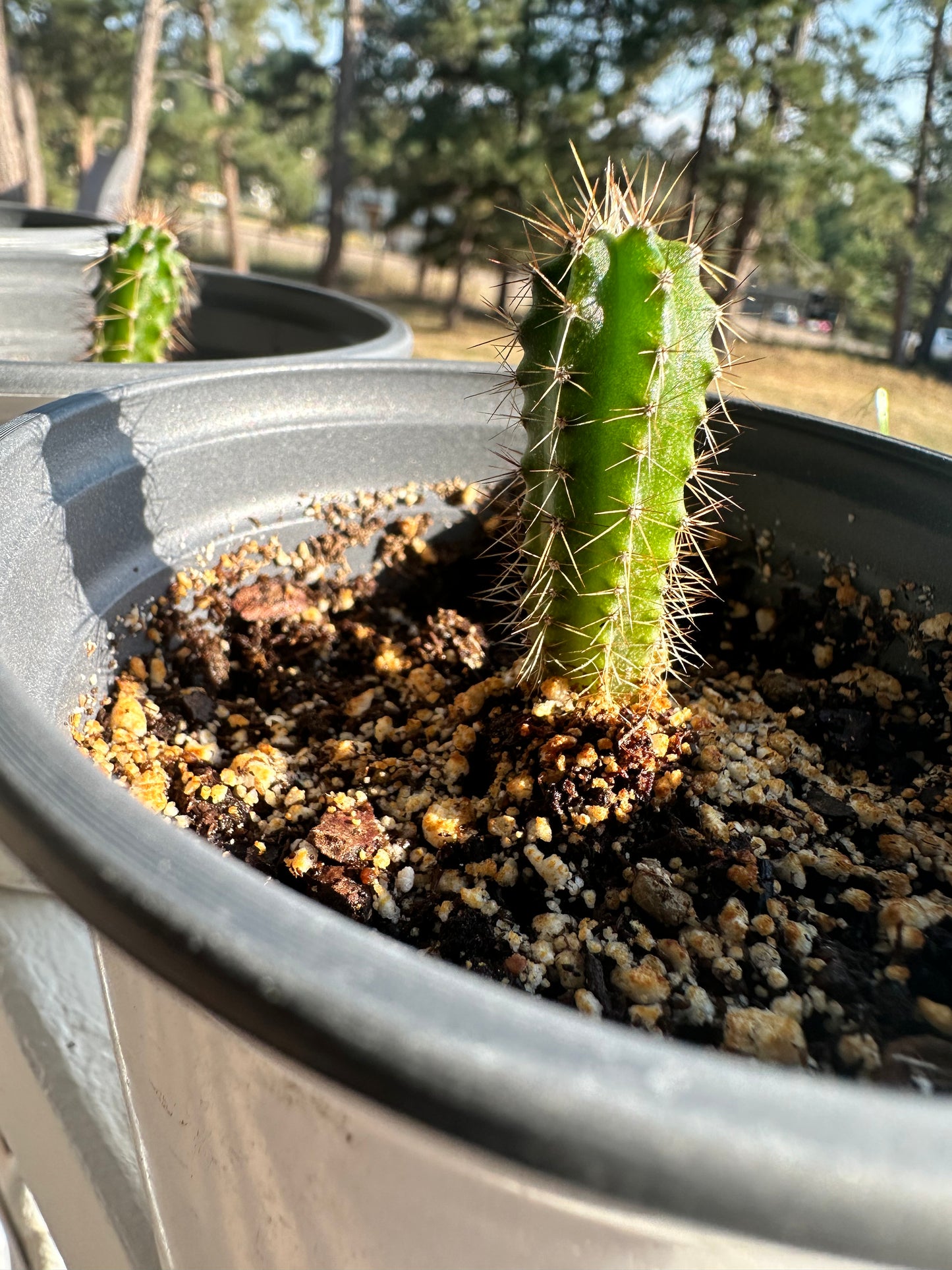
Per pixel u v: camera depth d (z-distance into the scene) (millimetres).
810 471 170
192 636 162
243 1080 68
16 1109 124
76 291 319
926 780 145
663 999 107
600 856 128
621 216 136
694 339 126
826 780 143
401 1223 66
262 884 56
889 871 126
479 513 198
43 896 127
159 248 260
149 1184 103
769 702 165
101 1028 126
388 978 49
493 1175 55
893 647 160
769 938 115
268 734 155
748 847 128
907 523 157
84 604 138
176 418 162
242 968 50
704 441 178
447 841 129
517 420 170
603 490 129
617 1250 58
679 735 143
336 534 187
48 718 72
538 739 141
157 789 131
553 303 125
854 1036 103
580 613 139
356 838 129
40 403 171
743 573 180
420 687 165
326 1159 66
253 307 345
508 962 113
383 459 191
